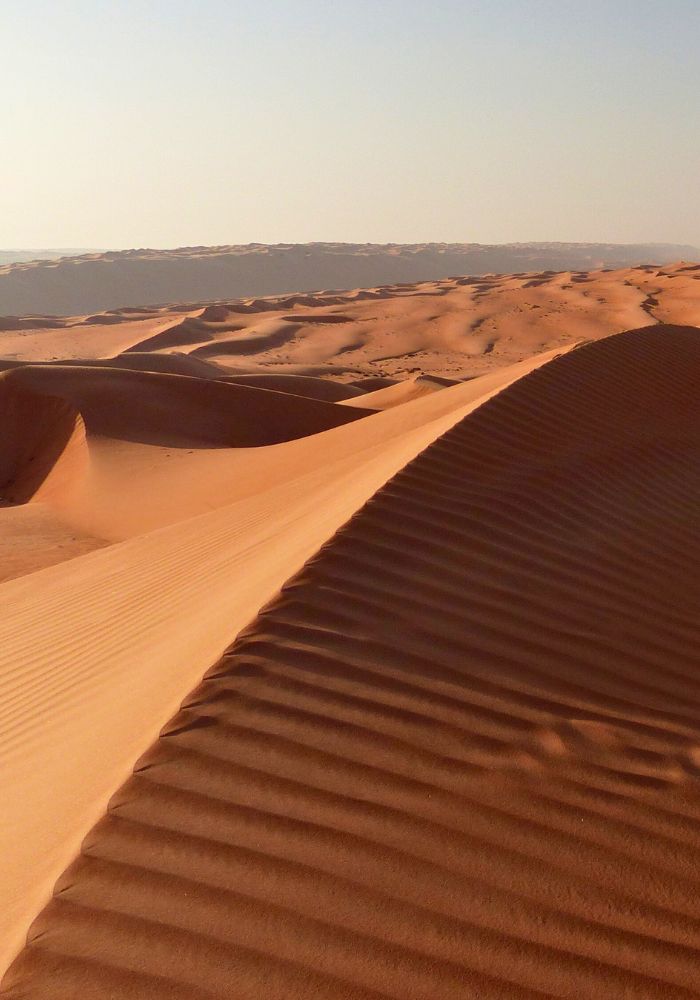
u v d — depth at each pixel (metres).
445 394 18.02
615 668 4.59
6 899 2.92
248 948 2.63
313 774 3.26
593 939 2.79
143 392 25.89
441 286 125.38
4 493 24.36
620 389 9.70
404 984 2.58
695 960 2.77
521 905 2.88
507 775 3.44
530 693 4.07
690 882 3.06
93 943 2.63
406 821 3.12
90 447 22.45
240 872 2.86
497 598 4.90
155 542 9.96
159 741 3.34
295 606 4.27
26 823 3.36
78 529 17.03
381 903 2.81
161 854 2.90
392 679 3.89
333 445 17.12
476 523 5.70
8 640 7.22
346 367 62.78
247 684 3.68
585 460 7.63
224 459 19.84
